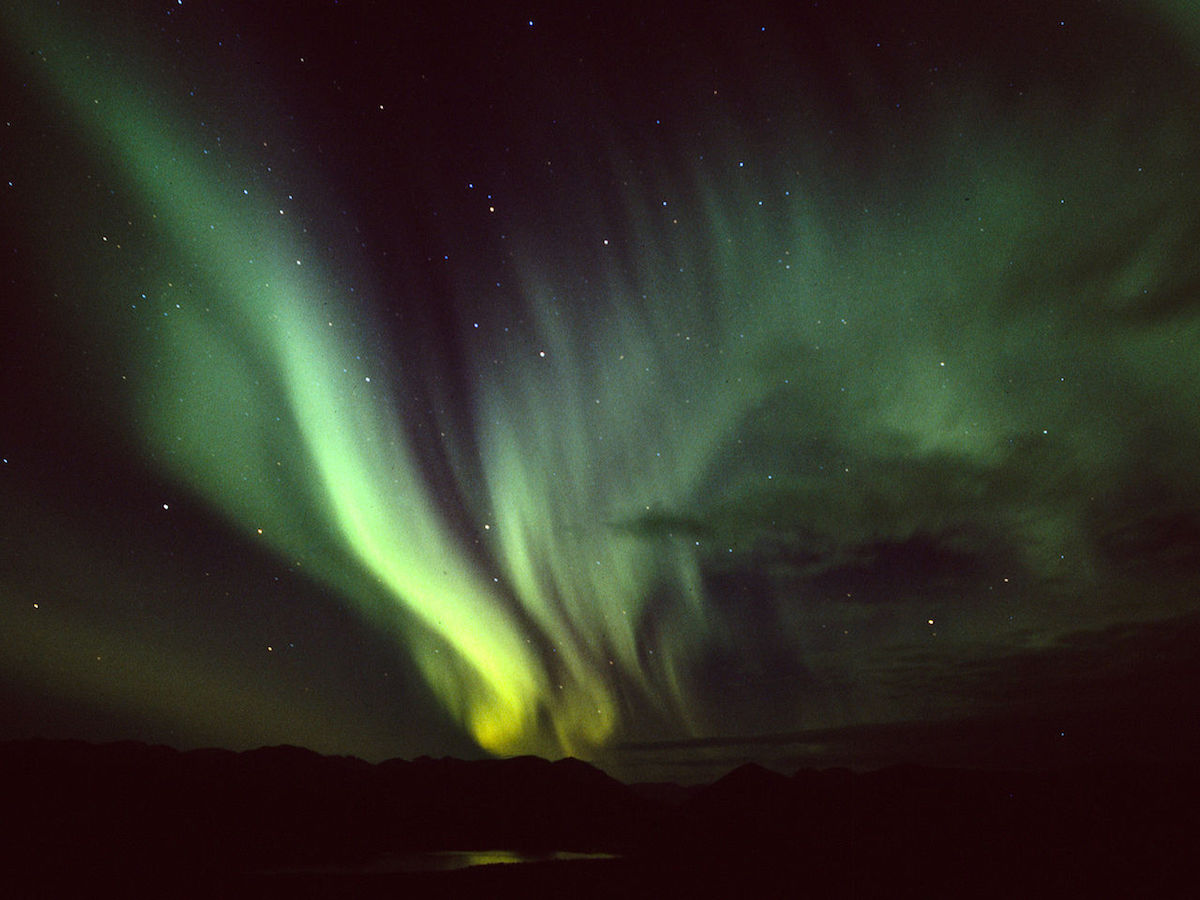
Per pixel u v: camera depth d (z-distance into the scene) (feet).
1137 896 61.05
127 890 59.52
